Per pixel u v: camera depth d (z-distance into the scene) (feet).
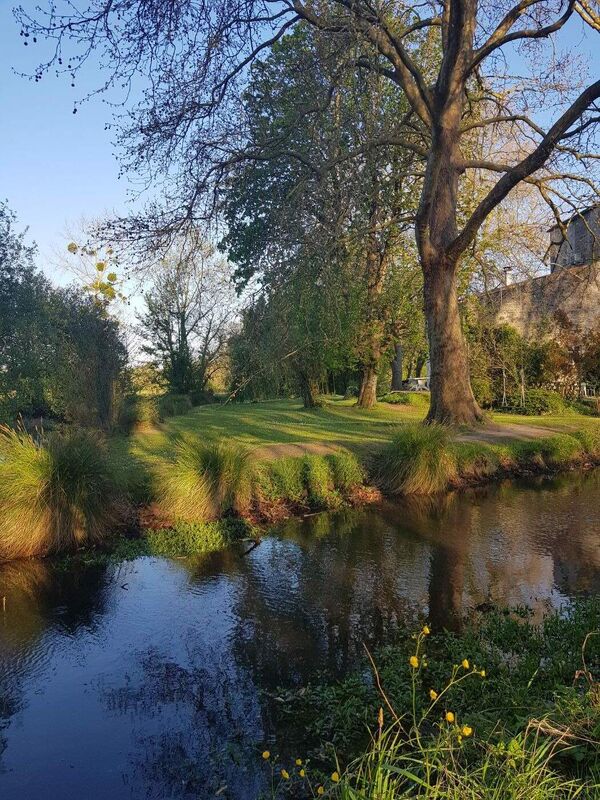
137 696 16.85
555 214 51.67
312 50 33.83
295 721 15.47
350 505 37.22
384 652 18.40
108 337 55.31
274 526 33.22
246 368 31.81
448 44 42.06
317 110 31.81
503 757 10.42
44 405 61.00
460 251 47.96
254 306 30.32
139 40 26.94
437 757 10.60
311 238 30.12
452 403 50.57
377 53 31.09
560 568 25.99
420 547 29.32
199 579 25.61
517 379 75.92
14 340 53.78
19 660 18.97
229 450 35.17
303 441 47.70
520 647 18.22
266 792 12.91
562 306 82.64
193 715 15.90
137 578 25.80
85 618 21.99
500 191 43.78
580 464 48.75
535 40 48.67
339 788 10.91
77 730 15.39
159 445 47.70
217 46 29.71
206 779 13.47
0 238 53.78
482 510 36.06
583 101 38.75
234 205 34.60
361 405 80.23
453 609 22.02
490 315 66.54
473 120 57.98
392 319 67.36
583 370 78.79
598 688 12.37
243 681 17.53
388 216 47.85
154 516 32.35
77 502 29.50
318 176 30.96
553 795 9.08
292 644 19.66
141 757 14.30
